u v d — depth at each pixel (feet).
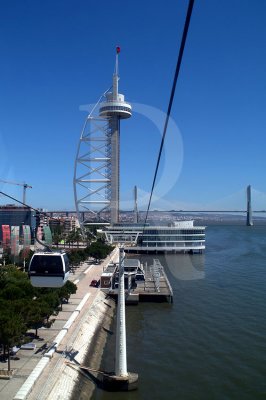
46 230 555.28
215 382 211.82
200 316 337.31
